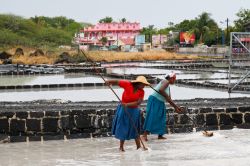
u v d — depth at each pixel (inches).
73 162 415.2
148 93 1090.7
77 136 542.0
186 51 3752.5
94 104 726.5
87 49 3725.4
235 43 962.7
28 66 2308.1
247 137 519.5
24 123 539.8
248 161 393.1
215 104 664.4
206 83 1283.2
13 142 521.3
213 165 381.4
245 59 957.8
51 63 2687.0
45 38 4722.0
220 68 2256.4
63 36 4901.6
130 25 5674.2
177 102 731.4
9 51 3373.5
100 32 5639.8
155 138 530.3
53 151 469.1
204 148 462.6
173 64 2487.7
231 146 468.4
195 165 383.9
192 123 574.2
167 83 506.6
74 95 1117.7
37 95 1129.4
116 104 725.3
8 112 541.3
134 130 465.7
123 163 405.7
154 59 3134.8
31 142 521.0
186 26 5565.9
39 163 413.1
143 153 449.1
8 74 1921.8
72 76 1814.7
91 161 418.0
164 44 5073.8
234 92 1072.2
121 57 3068.4
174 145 485.7
